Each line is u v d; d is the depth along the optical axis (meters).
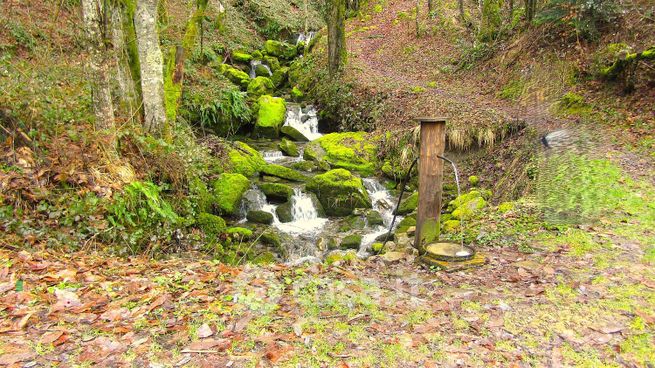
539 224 5.15
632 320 3.01
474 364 2.58
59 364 2.52
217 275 4.02
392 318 3.14
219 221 6.80
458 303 3.35
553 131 6.90
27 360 2.54
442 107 10.42
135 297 3.41
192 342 2.79
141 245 5.45
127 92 6.94
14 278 3.57
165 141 6.92
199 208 6.93
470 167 8.90
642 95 8.20
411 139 9.62
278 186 8.25
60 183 4.97
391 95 11.84
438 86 12.80
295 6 23.77
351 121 12.25
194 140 8.46
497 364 2.58
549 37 11.12
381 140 10.37
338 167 9.90
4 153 4.94
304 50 18.17
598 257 4.06
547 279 3.69
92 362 2.56
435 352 2.70
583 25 9.95
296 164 9.95
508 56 12.05
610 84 8.80
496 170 8.30
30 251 4.27
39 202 4.76
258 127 11.84
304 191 8.45
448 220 6.49
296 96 14.84
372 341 2.83
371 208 8.23
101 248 4.87
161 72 7.00
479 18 16.42
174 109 7.69
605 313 3.11
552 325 2.98
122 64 7.00
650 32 9.02
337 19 13.82
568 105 8.80
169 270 4.29
